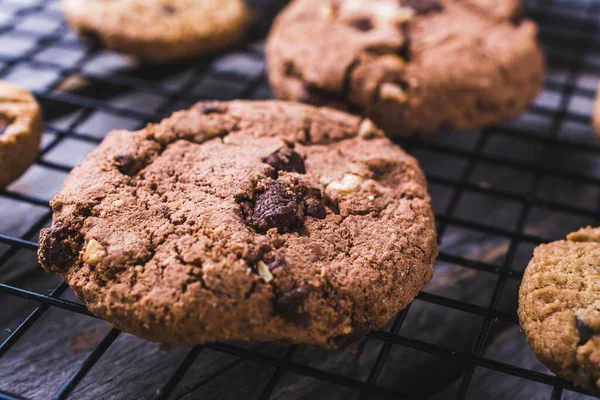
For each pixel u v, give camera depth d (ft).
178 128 0.68
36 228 0.69
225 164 0.65
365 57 0.79
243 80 0.92
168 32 0.88
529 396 0.69
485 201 0.84
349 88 0.78
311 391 0.67
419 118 0.78
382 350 0.61
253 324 0.58
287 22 0.85
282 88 0.81
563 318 0.59
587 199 0.84
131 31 0.87
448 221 0.71
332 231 0.62
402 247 0.62
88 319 0.72
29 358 0.69
